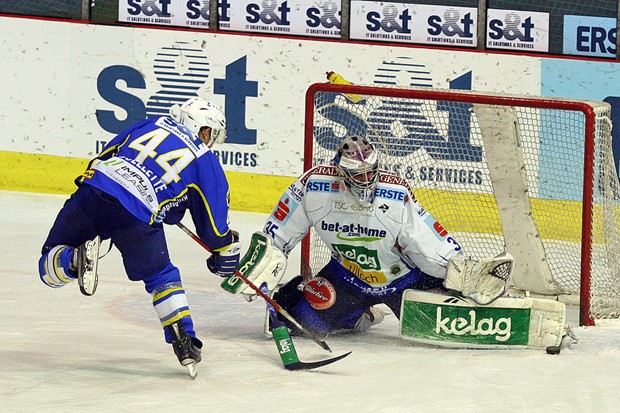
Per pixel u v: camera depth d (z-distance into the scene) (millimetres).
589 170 15398
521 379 11992
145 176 11711
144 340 13781
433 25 24844
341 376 12016
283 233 13625
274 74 24453
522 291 17219
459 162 19438
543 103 15656
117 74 24938
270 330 13406
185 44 24688
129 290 16984
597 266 15914
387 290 13930
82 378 11758
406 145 19156
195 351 11680
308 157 16562
